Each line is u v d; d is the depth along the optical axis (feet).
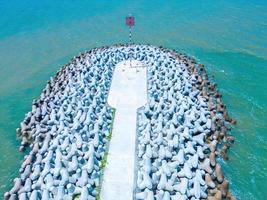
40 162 117.70
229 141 135.74
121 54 187.83
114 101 149.48
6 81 188.85
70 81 162.30
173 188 106.93
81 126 131.54
